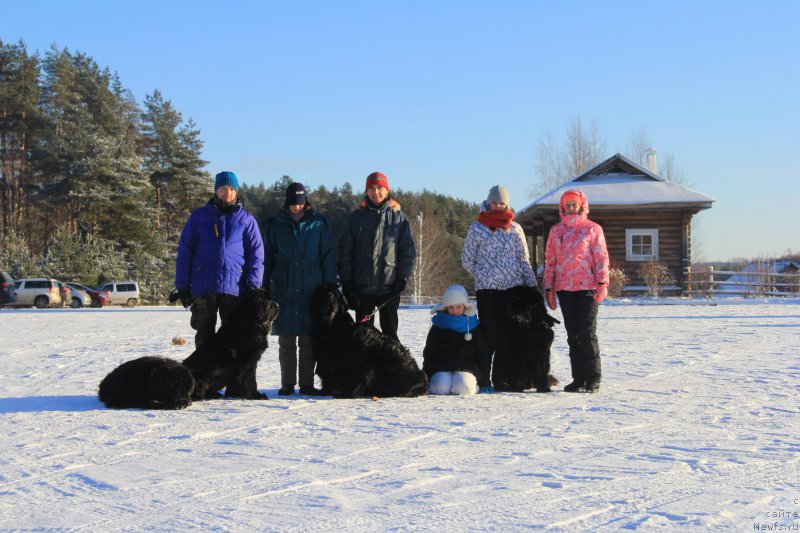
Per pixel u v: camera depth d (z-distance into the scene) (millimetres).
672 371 9086
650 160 39000
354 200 85750
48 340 15117
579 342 7637
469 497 3787
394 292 7629
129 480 4148
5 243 49344
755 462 4508
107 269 49562
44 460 4621
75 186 54000
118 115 69562
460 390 7402
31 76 58062
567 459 4605
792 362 9859
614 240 32000
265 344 7055
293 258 7441
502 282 7820
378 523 3385
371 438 5234
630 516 3471
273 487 3986
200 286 7301
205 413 6238
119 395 6551
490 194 8031
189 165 66188
